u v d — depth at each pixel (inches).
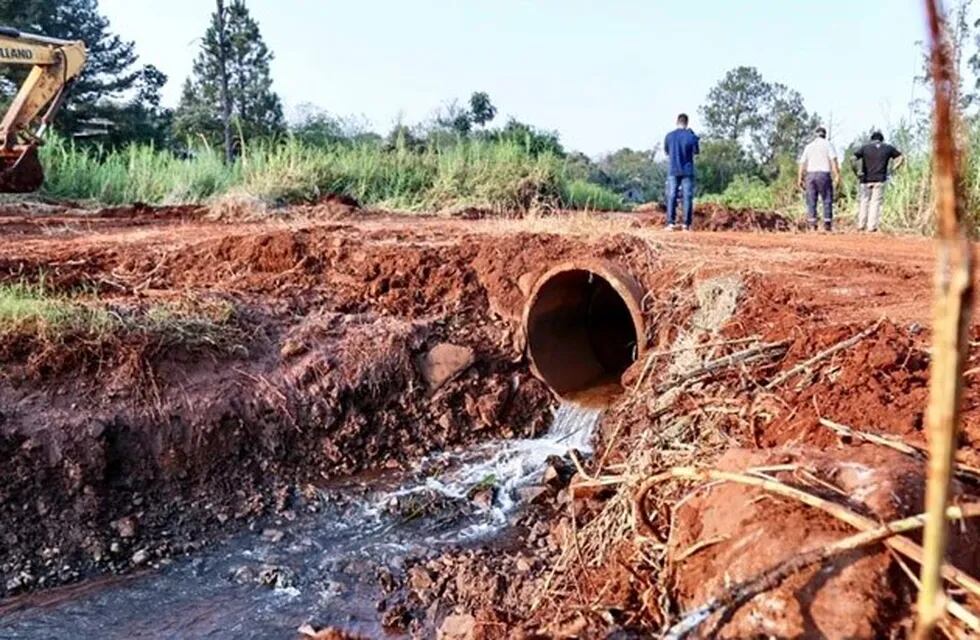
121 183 672.4
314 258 394.3
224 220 543.8
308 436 312.3
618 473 238.7
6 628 222.8
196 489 283.4
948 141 37.4
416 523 284.5
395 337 344.8
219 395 300.5
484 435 344.8
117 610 233.8
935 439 39.7
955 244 38.2
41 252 390.0
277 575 251.1
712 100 2910.9
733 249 390.9
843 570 118.5
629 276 338.3
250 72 1631.4
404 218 594.2
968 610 109.7
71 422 270.2
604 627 153.2
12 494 254.7
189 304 334.3
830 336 226.8
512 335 366.3
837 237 487.2
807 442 176.7
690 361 266.4
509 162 751.1
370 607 237.1
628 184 1790.1
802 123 2667.3
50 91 570.3
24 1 1684.3
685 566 145.2
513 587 234.4
